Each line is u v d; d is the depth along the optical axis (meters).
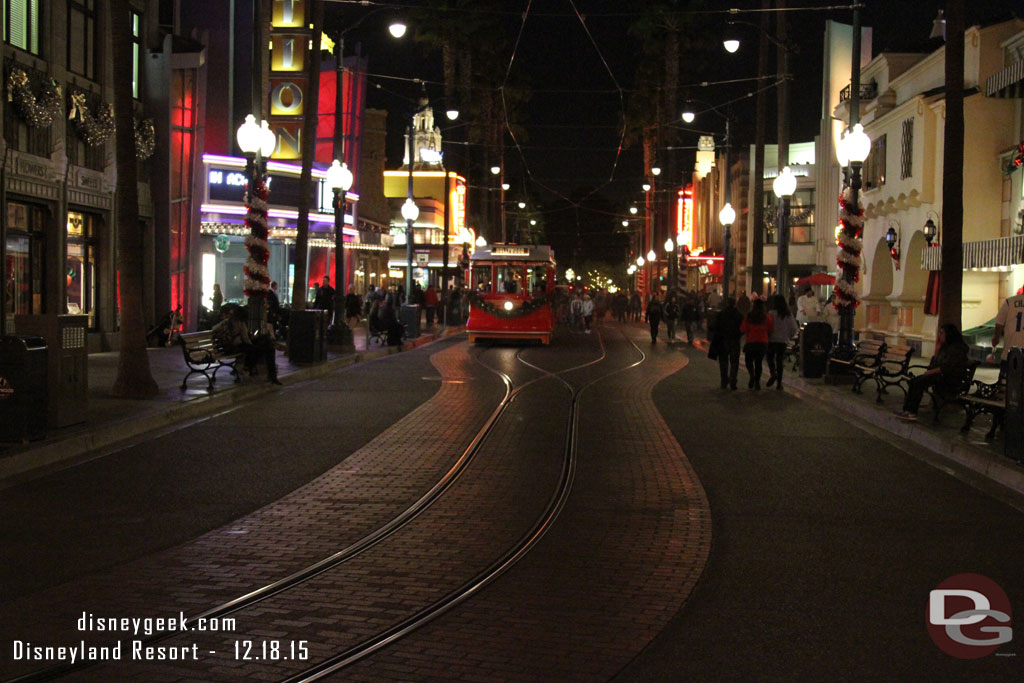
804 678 5.15
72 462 11.12
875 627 5.95
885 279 32.78
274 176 38.06
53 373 12.26
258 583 6.75
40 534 8.04
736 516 8.86
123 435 12.82
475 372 23.25
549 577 6.96
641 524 8.52
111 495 9.49
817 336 21.39
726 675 5.18
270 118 44.19
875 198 31.73
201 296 31.23
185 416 14.77
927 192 26.58
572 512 8.97
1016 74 18.52
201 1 34.31
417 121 70.69
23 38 21.47
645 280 77.88
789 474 10.83
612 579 6.91
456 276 64.56
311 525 8.42
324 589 6.64
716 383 21.28
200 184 29.69
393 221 65.62
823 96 40.53
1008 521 8.71
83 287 24.67
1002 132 24.83
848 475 10.80
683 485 10.16
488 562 7.32
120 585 6.69
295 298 24.52
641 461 11.52
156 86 27.59
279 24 44.31
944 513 9.00
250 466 11.04
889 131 30.27
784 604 6.38
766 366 25.91
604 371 24.00
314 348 23.36
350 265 46.16
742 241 60.78
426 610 6.20
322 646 5.56
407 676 5.12
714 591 6.66
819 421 15.17
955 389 14.09
